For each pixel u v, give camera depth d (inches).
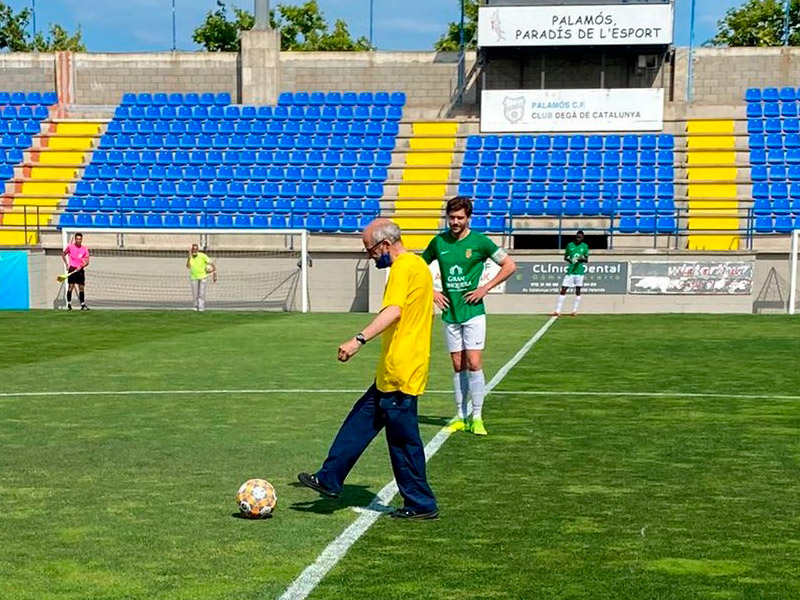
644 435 332.2
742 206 1074.7
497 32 1181.7
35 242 1077.8
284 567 190.7
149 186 1182.3
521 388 442.9
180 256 1005.2
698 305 908.0
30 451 305.6
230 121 1278.3
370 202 1134.4
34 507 237.0
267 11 1336.1
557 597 175.0
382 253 215.0
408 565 192.1
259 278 997.2
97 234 1057.5
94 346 629.3
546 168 1147.9
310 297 993.5
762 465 285.4
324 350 604.7
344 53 1341.0
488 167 1157.7
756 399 411.2
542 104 1198.9
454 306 333.1
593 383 458.6
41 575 186.5
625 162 1147.3
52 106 1341.0
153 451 305.0
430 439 324.5
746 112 1207.6
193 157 1222.9
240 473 274.4
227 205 1155.9
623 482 263.6
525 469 279.4
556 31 1168.2
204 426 348.8
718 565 193.3
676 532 216.2
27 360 552.7
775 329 737.6
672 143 1170.0
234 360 552.1
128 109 1307.8
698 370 506.6
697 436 330.3
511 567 191.3
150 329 753.6
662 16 1146.0
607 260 912.9
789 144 1155.9
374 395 219.1
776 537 212.7
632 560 196.2
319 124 1266.0
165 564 192.7
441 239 335.0
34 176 1213.7
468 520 224.8
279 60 1342.3
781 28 1939.0
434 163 1189.7
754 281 926.4
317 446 312.2
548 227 1060.5
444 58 1320.1
